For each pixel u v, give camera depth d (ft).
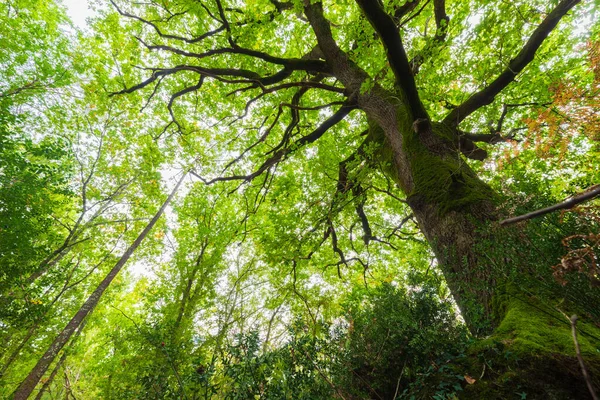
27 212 21.48
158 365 7.90
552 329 4.55
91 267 39.17
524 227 6.07
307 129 28.37
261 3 20.15
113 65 27.76
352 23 15.48
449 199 9.57
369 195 26.43
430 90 18.15
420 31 23.63
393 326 5.64
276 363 6.54
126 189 38.50
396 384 5.24
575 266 3.87
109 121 34.78
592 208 4.66
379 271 31.78
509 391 3.73
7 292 19.85
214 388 6.79
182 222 42.37
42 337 28.73
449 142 12.83
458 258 8.02
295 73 22.57
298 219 19.20
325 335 6.67
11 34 28.32
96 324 40.22
